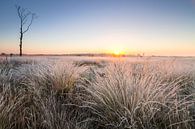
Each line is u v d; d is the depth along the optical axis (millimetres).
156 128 2744
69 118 3158
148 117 2873
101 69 7051
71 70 5285
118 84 3592
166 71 6051
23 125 2955
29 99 3807
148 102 2930
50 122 2842
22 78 5680
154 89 3424
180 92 4316
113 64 5734
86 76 5738
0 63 10016
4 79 5230
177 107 3133
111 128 3002
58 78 4672
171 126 2678
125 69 5227
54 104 3574
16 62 13984
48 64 6340
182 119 2812
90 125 3148
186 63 8414
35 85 4570
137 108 2975
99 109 3375
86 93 4289
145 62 6902
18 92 4133
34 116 3045
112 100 3188
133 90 3322
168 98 3363
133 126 2717
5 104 3326
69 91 4426
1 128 2674
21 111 3328
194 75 5879
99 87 3590
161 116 2959
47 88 4715
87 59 22453
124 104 3072
